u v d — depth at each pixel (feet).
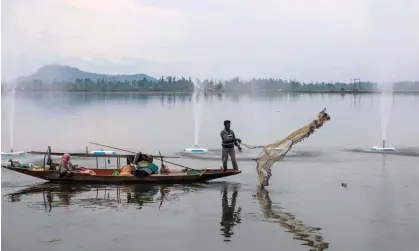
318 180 61.93
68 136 114.11
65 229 40.88
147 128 136.77
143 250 35.96
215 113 206.28
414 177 63.77
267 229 40.83
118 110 223.51
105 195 52.70
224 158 62.54
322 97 498.28
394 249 36.27
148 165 60.13
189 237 38.75
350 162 76.95
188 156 83.71
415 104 288.92
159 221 43.14
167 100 382.42
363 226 41.83
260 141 105.81
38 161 75.82
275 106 277.64
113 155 64.08
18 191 54.34
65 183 58.54
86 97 445.37
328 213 45.85
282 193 54.24
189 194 53.52
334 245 37.01
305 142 105.29
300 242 37.60
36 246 36.86
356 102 346.74
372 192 54.75
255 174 66.33
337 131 129.90
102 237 38.88
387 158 81.35
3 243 37.42
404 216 44.86
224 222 42.80
